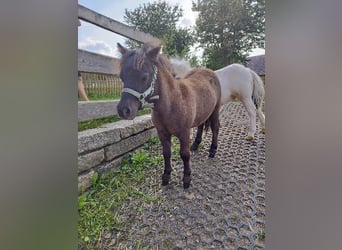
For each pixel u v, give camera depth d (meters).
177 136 0.99
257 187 0.90
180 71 0.97
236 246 0.78
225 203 0.90
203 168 1.01
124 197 0.99
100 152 1.09
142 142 1.28
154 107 0.91
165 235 0.85
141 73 0.85
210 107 1.01
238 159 0.98
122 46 0.90
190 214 0.90
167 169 1.04
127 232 0.87
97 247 0.83
